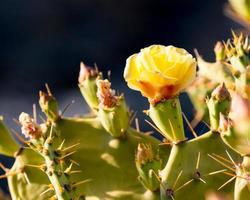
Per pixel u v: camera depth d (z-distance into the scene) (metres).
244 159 1.01
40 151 1.06
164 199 1.03
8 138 1.17
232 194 1.04
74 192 1.07
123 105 1.12
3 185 3.00
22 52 4.87
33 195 1.14
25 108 4.59
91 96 1.16
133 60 1.02
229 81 1.20
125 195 1.09
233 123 0.99
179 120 1.05
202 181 1.04
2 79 4.77
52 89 4.79
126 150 1.12
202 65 1.23
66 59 4.88
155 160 1.04
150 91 1.04
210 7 4.80
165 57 1.01
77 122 1.15
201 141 1.07
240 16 1.19
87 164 1.12
